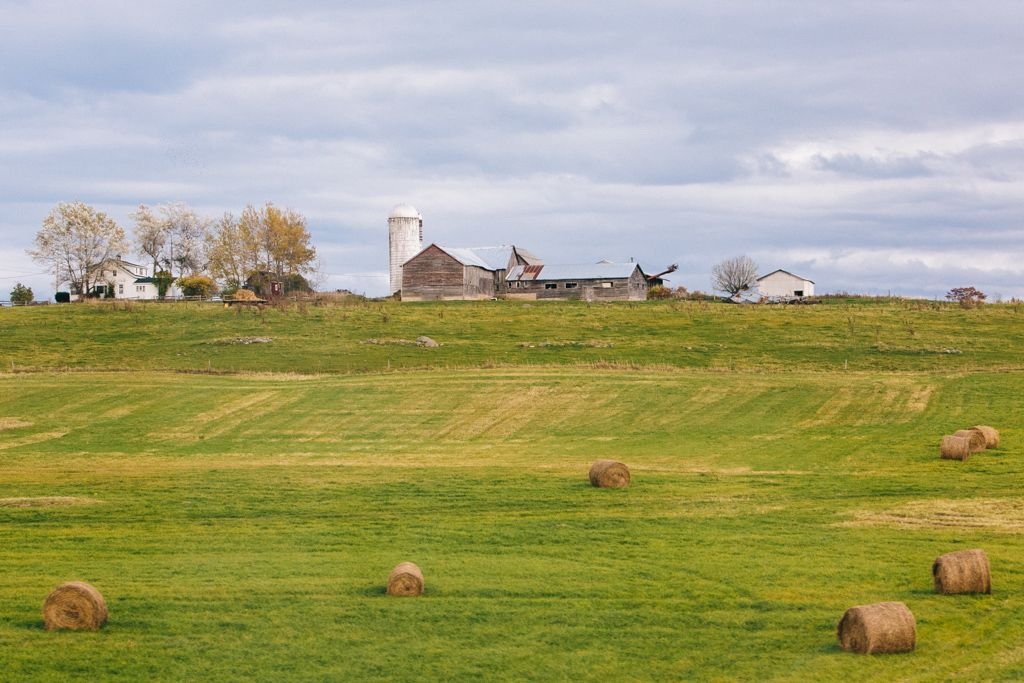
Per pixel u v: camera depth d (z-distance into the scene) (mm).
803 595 29047
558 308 127188
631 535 36594
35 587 30016
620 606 28219
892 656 24250
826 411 70875
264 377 86625
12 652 24734
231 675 23438
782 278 173000
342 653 24719
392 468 53438
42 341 106812
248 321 115000
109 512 41219
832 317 115375
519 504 42688
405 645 25234
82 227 186250
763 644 25234
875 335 103500
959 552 29203
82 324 115562
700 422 68688
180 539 36375
